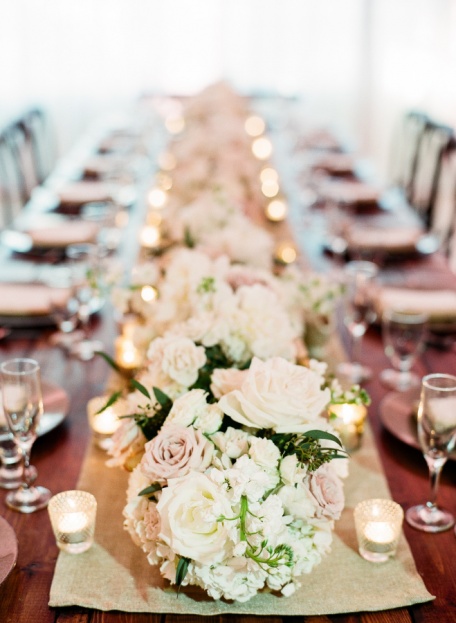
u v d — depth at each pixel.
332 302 1.84
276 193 3.38
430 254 2.83
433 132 4.33
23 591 1.17
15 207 4.89
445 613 1.14
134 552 1.25
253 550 0.99
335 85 6.88
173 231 2.31
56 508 1.22
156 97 6.60
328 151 4.57
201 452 1.05
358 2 6.65
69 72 6.69
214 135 3.83
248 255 2.03
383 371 1.91
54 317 2.02
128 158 4.23
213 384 1.19
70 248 2.02
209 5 6.61
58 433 1.62
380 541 1.21
